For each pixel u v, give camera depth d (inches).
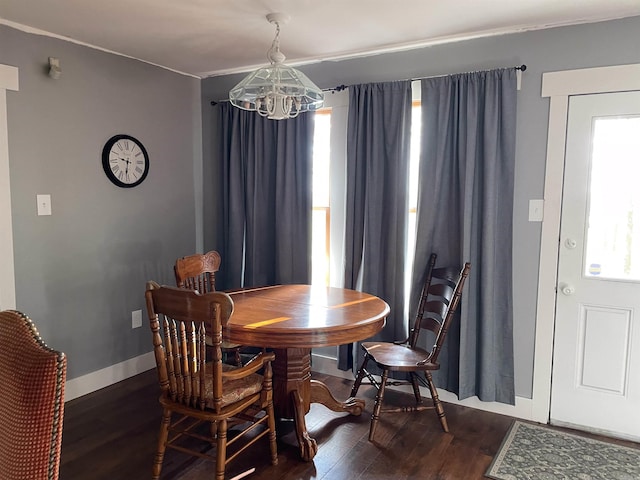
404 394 127.0
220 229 157.2
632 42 99.0
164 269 148.2
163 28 109.2
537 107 108.3
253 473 90.1
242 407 82.2
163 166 146.0
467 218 113.1
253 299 107.0
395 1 92.4
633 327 103.3
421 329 123.3
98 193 126.9
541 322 111.2
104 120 127.2
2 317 45.4
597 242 105.6
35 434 35.7
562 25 104.5
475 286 115.2
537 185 109.7
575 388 109.3
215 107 155.3
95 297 127.6
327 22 104.3
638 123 100.1
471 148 112.2
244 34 112.7
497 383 115.5
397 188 122.5
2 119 105.3
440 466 93.2
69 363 122.0
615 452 98.7
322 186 140.9
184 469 90.9
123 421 110.2
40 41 111.4
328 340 85.5
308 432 105.7
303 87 93.8
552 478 89.1
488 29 108.9
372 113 125.0
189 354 79.5
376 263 127.5
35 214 112.7
